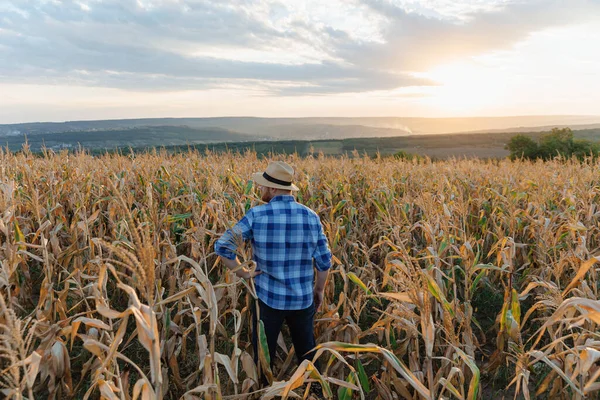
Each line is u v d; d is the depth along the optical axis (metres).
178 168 9.71
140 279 2.16
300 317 3.63
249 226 3.52
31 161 10.14
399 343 3.98
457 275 6.30
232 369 2.98
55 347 3.35
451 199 8.10
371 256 7.30
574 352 2.77
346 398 3.25
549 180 10.14
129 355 4.66
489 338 5.32
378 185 9.40
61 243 7.04
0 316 3.14
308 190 8.77
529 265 6.52
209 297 2.89
